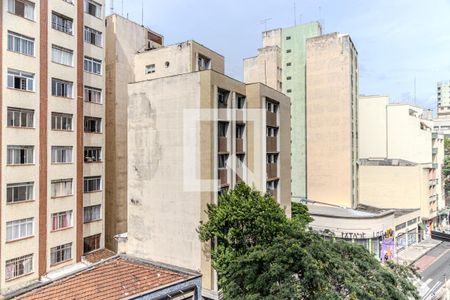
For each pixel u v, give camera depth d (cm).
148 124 2555
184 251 2356
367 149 6150
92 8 3238
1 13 2395
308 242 1870
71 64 2919
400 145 5903
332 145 5053
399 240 4934
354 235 4306
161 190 2480
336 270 1664
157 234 2495
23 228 2506
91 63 3216
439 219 6544
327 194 5088
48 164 2695
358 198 5509
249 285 1672
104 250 3256
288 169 3275
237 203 2131
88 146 3172
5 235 2381
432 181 6019
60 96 2808
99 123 3306
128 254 2662
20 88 2511
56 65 2775
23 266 2494
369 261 1889
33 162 2595
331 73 5062
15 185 2462
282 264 1655
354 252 1941
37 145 2614
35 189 2592
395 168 5391
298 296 1542
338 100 5012
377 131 6075
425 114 7800
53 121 2753
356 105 5369
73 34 2928
